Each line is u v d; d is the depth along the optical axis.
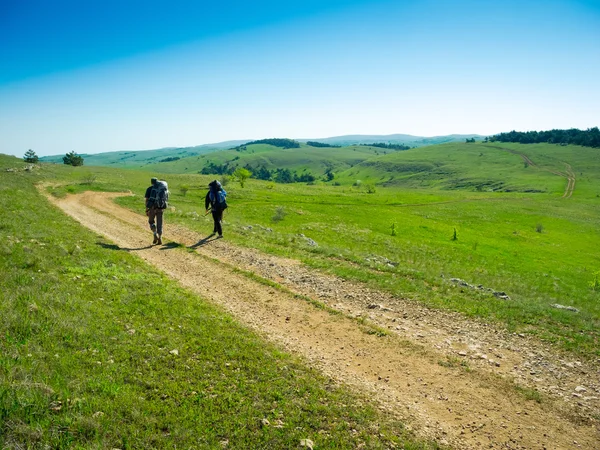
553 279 38.19
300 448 5.36
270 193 85.06
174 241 18.81
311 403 6.43
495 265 41.16
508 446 6.04
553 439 6.26
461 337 9.93
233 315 10.16
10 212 18.66
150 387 6.25
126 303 9.45
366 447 5.57
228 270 14.39
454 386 7.63
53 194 40.69
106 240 17.39
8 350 6.27
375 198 97.31
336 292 12.82
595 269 47.75
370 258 21.05
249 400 6.28
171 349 7.55
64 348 6.75
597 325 11.38
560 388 7.76
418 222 67.44
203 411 5.85
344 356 8.55
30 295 8.48
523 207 103.06
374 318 10.88
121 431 5.09
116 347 7.17
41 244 13.28
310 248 19.42
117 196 45.88
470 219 80.69
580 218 92.88
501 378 8.00
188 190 72.50
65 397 5.45
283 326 9.88
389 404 6.83
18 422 4.81
